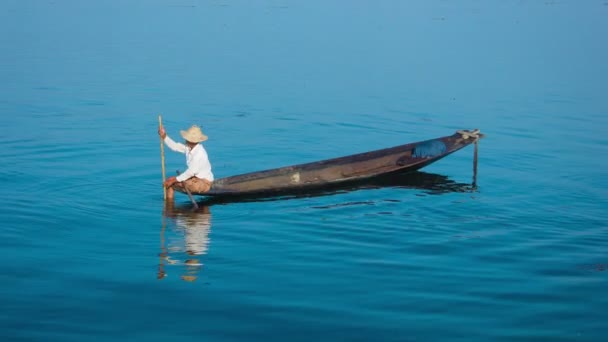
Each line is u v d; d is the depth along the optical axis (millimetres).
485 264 12078
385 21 43562
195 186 15055
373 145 20219
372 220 14242
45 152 18469
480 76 29234
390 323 9992
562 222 14180
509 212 14781
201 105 23984
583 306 10578
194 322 9945
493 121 22859
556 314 10320
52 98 24281
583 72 30250
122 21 41750
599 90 27172
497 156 19344
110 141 19672
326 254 12445
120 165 17625
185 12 45812
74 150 18719
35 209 14375
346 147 19969
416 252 12578
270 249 12648
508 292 11016
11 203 14664
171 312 10219
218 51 33375
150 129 21047
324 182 16453
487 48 35312
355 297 10781
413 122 22594
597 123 22750
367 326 9891
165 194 15156
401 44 35844
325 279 11414
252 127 21641
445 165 18547
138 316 10094
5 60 30188
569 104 25062
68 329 9695
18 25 39312
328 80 27969
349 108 24047
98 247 12602
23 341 9367
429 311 10359
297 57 32250
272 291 10945
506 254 12500
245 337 9547
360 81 27938
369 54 33156
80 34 37094
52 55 31484
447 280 11430
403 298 10773
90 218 14016
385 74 29203
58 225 13594
